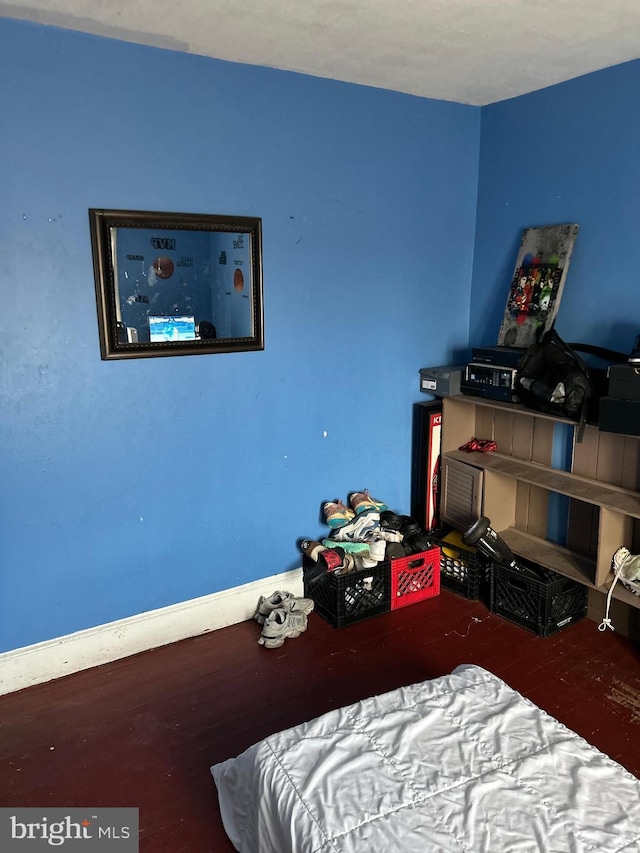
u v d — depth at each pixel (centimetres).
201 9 207
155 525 274
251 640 287
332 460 322
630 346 279
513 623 298
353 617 298
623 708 238
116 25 220
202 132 256
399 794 139
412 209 322
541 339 293
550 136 300
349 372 318
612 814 134
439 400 348
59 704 245
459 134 330
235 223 268
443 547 331
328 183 292
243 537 300
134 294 251
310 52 248
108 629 270
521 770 146
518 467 313
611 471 284
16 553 246
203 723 233
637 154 265
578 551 306
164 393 266
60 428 247
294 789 143
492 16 215
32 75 221
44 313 236
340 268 304
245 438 291
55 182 230
